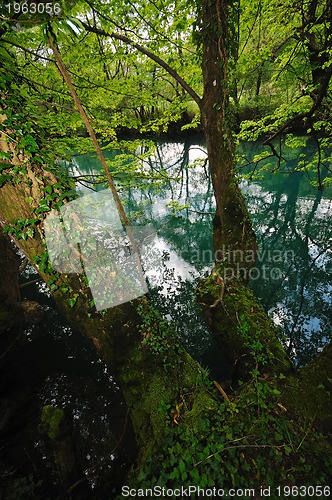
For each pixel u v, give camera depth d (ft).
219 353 18.60
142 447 10.18
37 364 17.62
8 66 11.80
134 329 13.04
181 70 23.54
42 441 12.66
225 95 16.93
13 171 11.93
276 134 19.11
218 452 8.59
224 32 15.34
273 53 23.93
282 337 16.97
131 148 27.58
